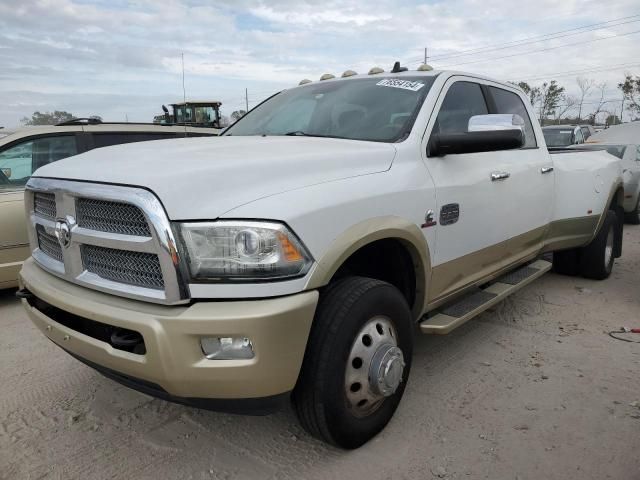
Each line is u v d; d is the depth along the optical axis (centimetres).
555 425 302
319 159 271
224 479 261
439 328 328
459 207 340
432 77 368
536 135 479
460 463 269
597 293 557
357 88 384
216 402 232
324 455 278
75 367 388
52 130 605
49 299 266
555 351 407
